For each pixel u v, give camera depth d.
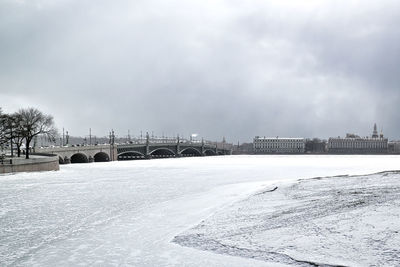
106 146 168.25
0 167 86.88
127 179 86.81
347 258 25.09
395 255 24.81
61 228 37.25
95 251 29.48
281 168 131.62
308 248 27.42
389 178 68.19
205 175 99.69
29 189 66.88
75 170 113.56
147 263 26.50
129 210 46.22
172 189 67.81
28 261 27.47
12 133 112.38
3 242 32.44
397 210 34.75
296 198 48.59
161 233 34.16
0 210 46.88
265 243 29.33
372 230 29.42
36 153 122.56
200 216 40.91
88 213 44.66
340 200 43.69
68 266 26.31
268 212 40.06
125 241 31.98
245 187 68.19
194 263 26.09
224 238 31.33
